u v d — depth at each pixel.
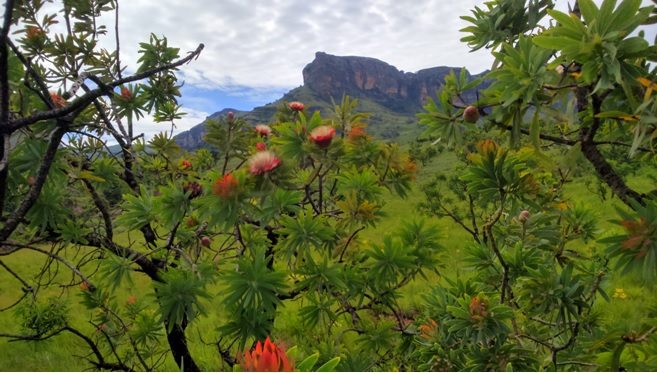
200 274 2.06
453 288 2.26
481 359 1.64
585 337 2.02
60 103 2.08
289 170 1.61
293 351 0.59
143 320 2.99
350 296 2.23
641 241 0.92
